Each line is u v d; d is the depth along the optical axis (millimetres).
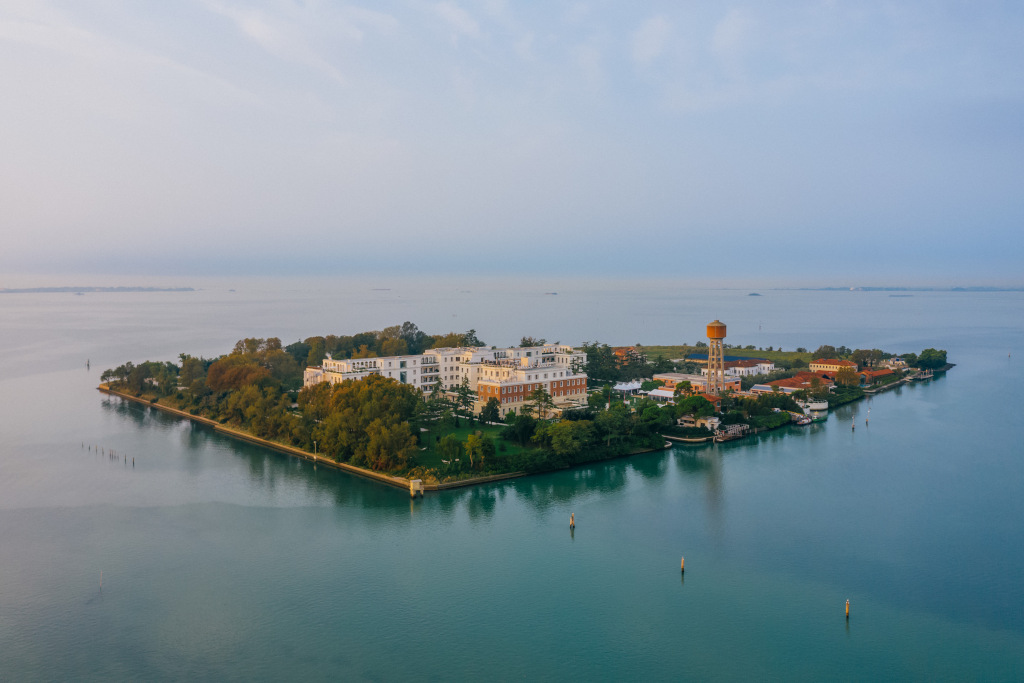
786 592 126438
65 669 102500
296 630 113438
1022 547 145500
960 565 137000
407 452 198250
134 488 186750
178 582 130000
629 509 170875
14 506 171500
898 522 160625
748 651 107312
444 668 103000
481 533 154875
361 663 104312
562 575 133375
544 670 102562
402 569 135875
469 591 126750
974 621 116062
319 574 133625
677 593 125938
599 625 114875
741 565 137750
